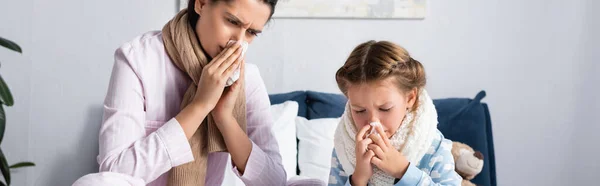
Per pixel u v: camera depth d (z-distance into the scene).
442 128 2.60
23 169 2.67
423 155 1.55
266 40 2.71
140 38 1.55
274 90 2.73
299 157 2.44
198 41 1.51
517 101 2.87
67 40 2.65
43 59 2.65
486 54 2.82
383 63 1.42
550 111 2.89
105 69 2.68
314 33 2.73
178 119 1.44
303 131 2.49
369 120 1.46
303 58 2.73
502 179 2.90
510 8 2.82
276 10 2.69
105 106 1.48
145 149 1.41
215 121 1.52
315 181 1.62
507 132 2.88
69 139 2.69
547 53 2.86
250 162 1.55
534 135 2.90
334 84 2.75
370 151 1.45
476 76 2.83
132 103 1.47
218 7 1.41
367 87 1.43
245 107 1.60
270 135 1.69
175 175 1.53
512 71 2.85
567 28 2.86
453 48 2.80
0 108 1.98
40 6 2.63
